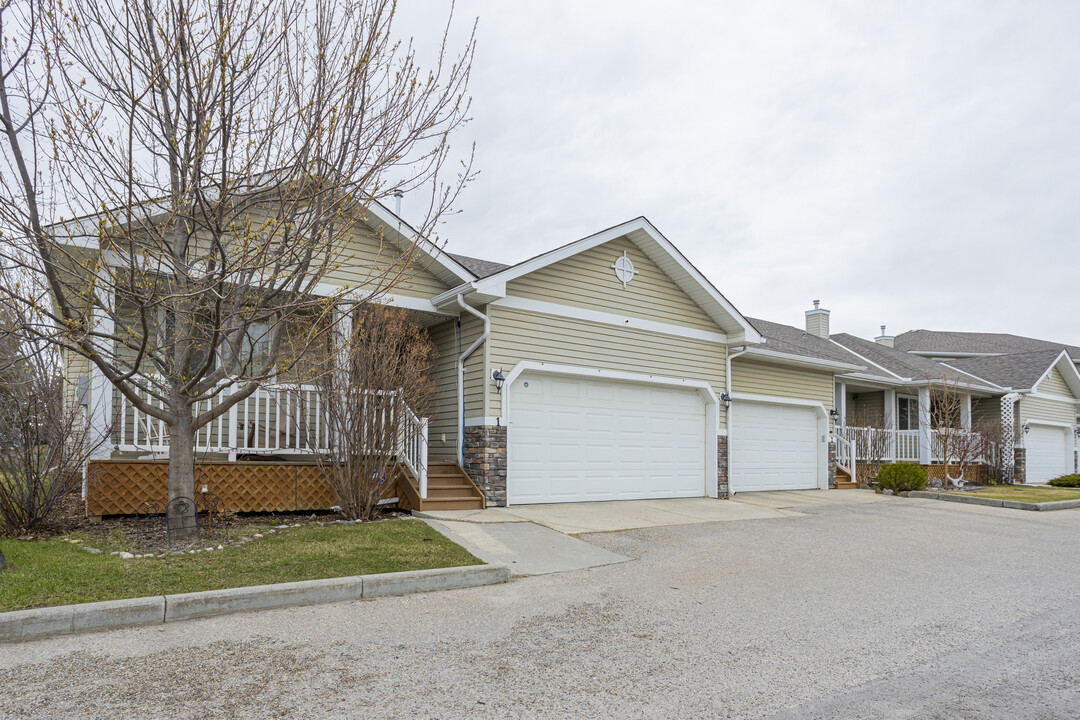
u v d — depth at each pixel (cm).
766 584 696
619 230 1290
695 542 913
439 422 1243
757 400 1642
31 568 598
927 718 374
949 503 1570
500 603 602
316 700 378
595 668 442
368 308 960
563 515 1066
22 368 795
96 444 851
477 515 1012
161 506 898
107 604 506
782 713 377
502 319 1159
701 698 396
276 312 722
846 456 1931
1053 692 416
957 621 579
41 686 390
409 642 486
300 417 1007
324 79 700
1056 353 2545
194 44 658
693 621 557
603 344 1290
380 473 968
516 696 392
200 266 827
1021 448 2430
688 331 1435
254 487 957
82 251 757
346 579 607
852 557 855
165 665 428
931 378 2142
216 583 579
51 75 599
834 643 508
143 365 882
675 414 1413
